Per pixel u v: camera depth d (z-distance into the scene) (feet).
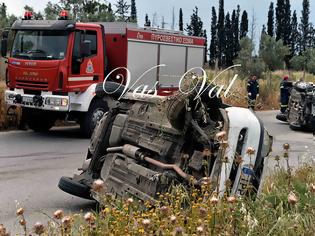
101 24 47.06
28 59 44.19
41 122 48.52
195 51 60.59
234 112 18.61
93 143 23.12
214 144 18.06
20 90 44.86
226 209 14.08
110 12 84.94
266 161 19.60
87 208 22.99
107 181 20.86
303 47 216.33
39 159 34.78
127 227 13.44
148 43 53.31
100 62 45.68
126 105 22.49
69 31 43.24
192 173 18.57
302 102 57.41
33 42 44.42
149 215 14.01
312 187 18.06
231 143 17.98
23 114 47.03
